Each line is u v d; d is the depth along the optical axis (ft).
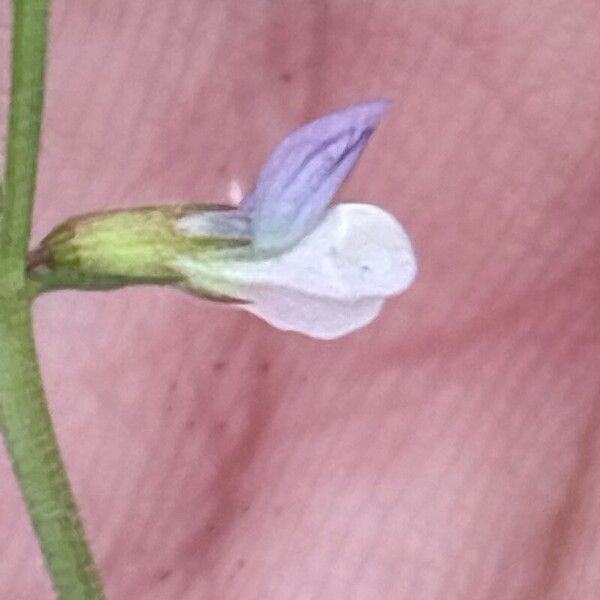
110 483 0.24
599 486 0.25
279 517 0.24
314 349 0.24
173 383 0.24
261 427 0.24
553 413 0.25
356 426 0.24
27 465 0.17
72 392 0.23
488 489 0.25
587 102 0.24
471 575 0.25
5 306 0.17
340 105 0.23
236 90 0.23
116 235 0.17
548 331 0.24
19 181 0.17
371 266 0.18
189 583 0.24
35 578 0.23
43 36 0.17
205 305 0.23
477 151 0.24
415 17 0.23
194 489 0.24
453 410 0.24
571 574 0.25
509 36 0.24
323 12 0.23
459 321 0.24
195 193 0.23
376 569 0.25
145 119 0.23
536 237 0.24
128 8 0.23
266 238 0.18
